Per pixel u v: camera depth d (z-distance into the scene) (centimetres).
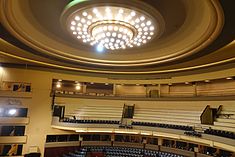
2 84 1786
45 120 1833
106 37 984
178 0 798
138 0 789
